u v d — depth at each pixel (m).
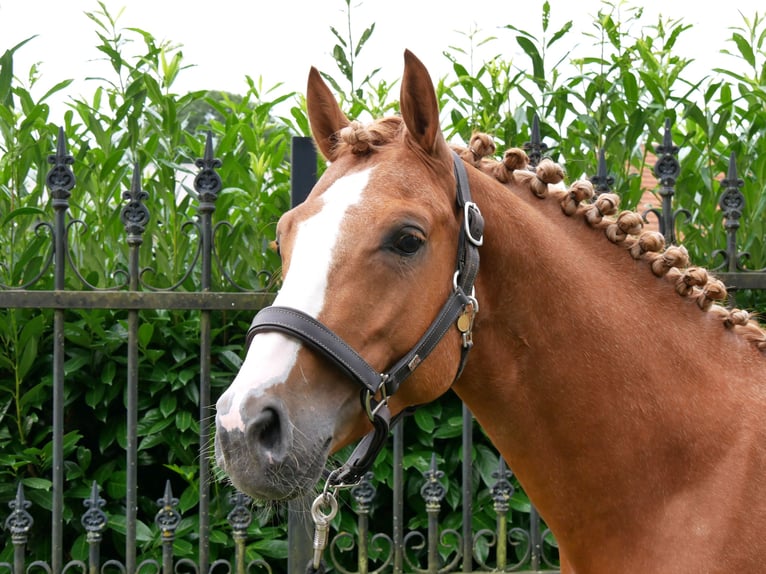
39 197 3.43
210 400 3.24
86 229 3.19
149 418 3.16
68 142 3.76
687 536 1.59
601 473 1.69
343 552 3.34
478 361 1.73
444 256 1.61
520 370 1.72
